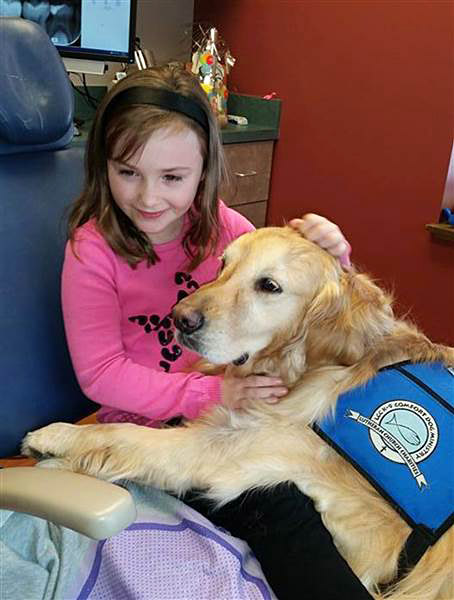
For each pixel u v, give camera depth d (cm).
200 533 101
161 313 132
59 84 121
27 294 122
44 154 128
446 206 246
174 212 120
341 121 261
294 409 115
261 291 113
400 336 118
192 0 298
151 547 99
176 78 116
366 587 98
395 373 109
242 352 115
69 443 120
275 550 99
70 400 132
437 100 231
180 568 95
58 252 128
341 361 115
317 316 114
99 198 123
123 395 120
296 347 117
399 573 97
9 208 120
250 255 114
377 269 268
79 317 119
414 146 243
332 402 111
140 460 114
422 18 227
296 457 110
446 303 250
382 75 244
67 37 215
